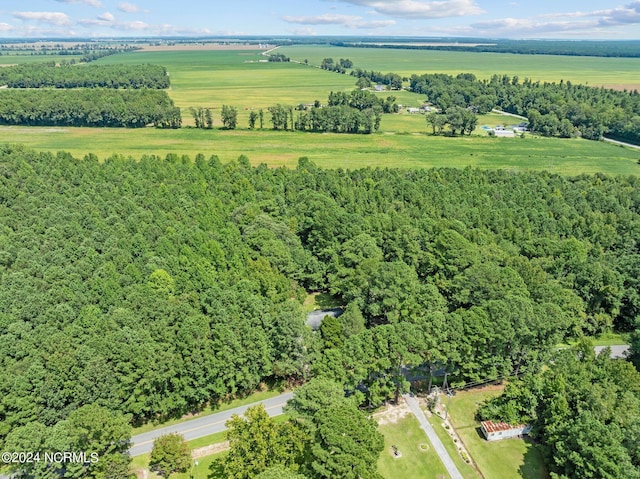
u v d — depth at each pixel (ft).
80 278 337.11
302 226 457.68
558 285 347.15
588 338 352.69
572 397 253.24
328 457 198.59
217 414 277.64
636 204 503.20
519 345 291.79
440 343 274.16
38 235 396.37
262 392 295.28
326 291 413.59
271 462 211.00
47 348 255.09
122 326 281.74
